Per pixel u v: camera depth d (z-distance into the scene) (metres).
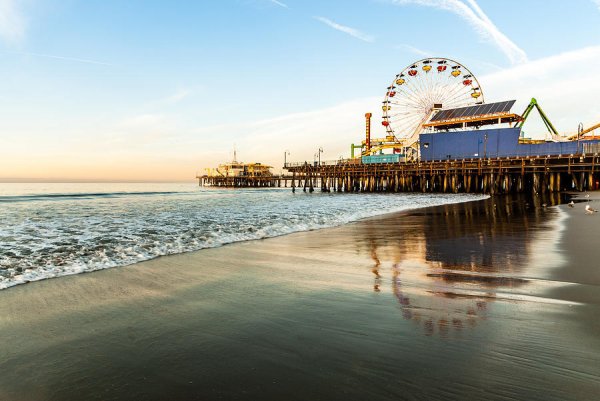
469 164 48.88
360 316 4.58
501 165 45.88
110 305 5.12
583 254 8.27
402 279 6.48
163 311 4.86
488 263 7.63
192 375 3.17
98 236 11.49
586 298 5.13
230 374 3.17
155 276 6.73
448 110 60.91
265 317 4.59
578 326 4.09
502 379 2.96
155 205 29.23
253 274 6.90
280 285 6.12
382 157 65.62
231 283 6.26
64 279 6.48
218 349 3.68
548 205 25.72
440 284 6.09
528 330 3.99
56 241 10.49
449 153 55.72
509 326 4.12
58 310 4.91
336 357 3.44
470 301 5.11
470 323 4.25
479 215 19.05
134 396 2.86
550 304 4.88
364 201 34.16
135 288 5.96
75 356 3.57
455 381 2.95
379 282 6.29
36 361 3.48
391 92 69.06
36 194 48.47
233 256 8.61
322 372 3.16
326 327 4.22
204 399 2.79
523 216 17.97
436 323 4.28
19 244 9.95
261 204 30.23
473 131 53.97
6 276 6.57
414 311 4.74
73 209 24.55
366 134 80.25
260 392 2.86
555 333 3.90
